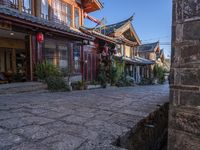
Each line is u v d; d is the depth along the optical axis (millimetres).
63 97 6312
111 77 13750
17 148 2189
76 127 3020
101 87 12094
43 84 8141
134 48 22781
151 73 27156
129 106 4953
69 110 4242
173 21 2244
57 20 10852
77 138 2555
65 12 11562
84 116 3730
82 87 10031
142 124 3682
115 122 3363
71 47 11164
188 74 2121
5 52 11320
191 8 2068
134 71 22000
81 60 12039
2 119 3348
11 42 10781
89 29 13023
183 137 2182
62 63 10453
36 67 8664
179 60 2193
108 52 14656
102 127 3055
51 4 10438
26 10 9102
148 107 4867
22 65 11531
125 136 2832
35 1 9523
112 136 2662
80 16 12984
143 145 3754
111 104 5184
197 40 2029
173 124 2275
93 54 13609
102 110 4352
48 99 5703
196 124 2066
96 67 13883
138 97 6910
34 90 7625
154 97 6934
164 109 5551
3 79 9586
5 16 6004
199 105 2039
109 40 13797
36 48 8930
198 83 2039
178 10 2189
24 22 6637
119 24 19828
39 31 7832
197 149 2061
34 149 2176
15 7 8594
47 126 3027
